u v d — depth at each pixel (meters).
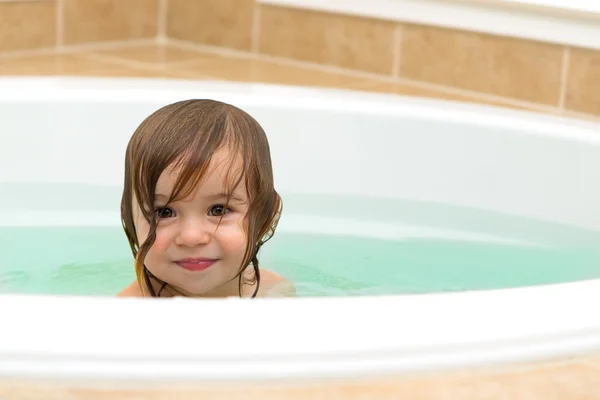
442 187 1.79
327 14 2.47
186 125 1.18
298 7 2.51
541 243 1.67
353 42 2.44
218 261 1.19
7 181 1.74
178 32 2.75
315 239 1.67
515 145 1.74
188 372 0.69
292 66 2.51
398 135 1.80
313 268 1.54
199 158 1.15
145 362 0.69
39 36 2.49
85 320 0.72
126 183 1.22
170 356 0.69
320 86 2.26
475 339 0.75
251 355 0.71
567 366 0.76
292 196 1.81
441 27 2.29
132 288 1.32
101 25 2.64
